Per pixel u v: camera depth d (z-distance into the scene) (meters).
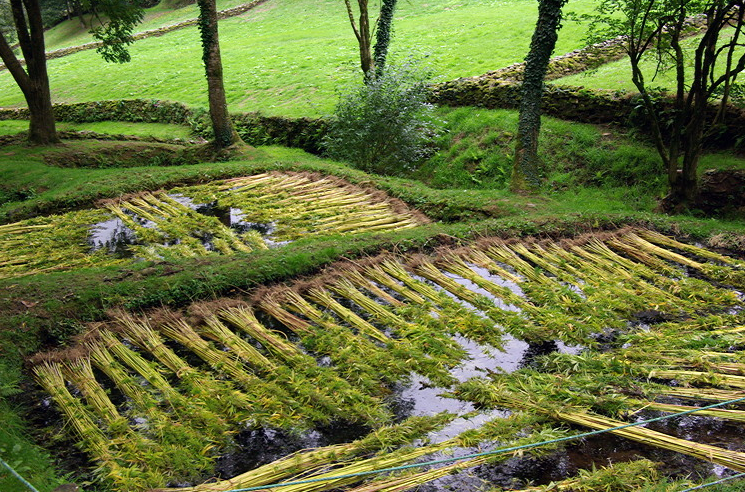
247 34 31.31
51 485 4.03
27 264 8.46
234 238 9.34
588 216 9.59
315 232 9.55
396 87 13.95
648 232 9.27
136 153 15.98
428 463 4.03
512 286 7.56
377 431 4.70
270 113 18.30
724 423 4.84
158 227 10.03
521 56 18.34
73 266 8.39
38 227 10.29
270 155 15.81
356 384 5.41
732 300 6.98
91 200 11.84
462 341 6.25
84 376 5.52
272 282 7.53
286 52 25.55
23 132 17.31
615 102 12.63
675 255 8.38
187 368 5.61
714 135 11.12
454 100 15.77
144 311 6.86
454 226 9.34
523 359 5.90
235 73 23.48
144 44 32.56
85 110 21.91
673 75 13.26
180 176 12.95
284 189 12.23
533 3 25.92
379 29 15.93
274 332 6.42
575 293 7.09
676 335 6.13
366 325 6.40
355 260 8.18
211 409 5.00
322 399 5.07
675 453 4.46
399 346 5.92
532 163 11.38
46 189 13.17
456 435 4.73
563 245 8.80
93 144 16.19
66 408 5.04
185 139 18.17
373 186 12.09
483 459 4.38
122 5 16.52
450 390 5.40
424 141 14.56
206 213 10.93
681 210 10.34
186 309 6.90
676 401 5.11
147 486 4.16
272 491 3.98
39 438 4.81
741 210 9.96
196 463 4.41
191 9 39.03
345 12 32.28
